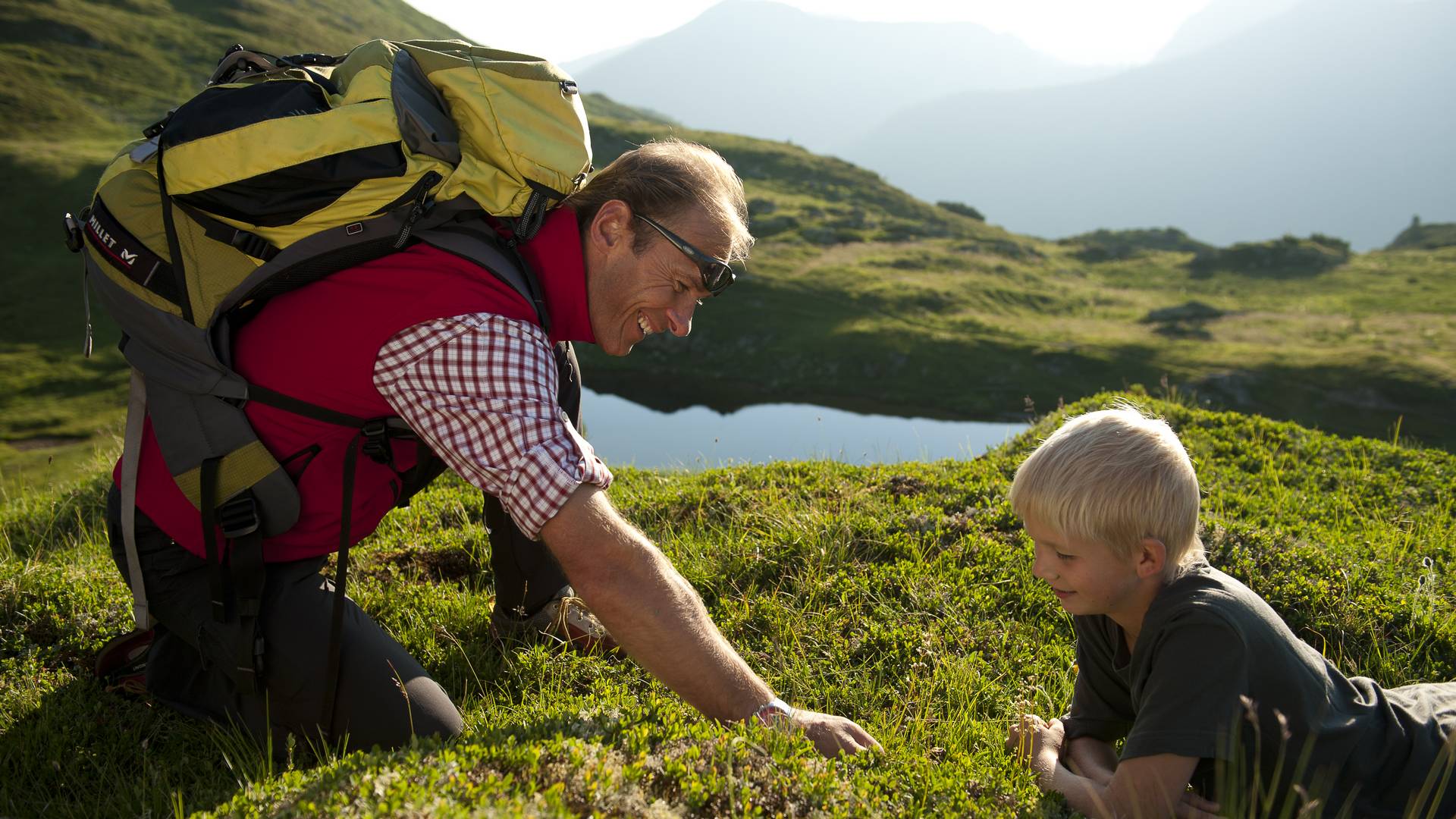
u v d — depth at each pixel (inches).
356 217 96.5
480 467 94.3
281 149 94.3
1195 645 90.9
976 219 3929.6
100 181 107.2
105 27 3385.8
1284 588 162.1
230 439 102.9
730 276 108.7
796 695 136.4
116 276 102.9
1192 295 2701.8
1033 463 99.2
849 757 94.0
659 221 104.7
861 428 1466.5
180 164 96.3
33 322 1811.0
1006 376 1883.6
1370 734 94.6
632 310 110.0
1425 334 2068.2
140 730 124.5
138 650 132.6
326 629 109.0
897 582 165.3
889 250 2925.7
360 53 107.8
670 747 88.8
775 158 3932.1
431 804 73.1
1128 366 1897.1
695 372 1977.1
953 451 927.7
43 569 169.6
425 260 99.5
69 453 1282.0
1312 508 210.8
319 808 76.7
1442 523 207.8
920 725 124.4
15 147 2468.0
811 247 2886.3
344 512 104.4
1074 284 2792.8
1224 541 175.2
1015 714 132.3
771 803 82.4
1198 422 265.3
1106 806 94.7
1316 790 89.8
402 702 108.5
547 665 139.3
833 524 182.2
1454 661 150.3
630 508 211.3
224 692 118.8
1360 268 2994.6
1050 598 161.2
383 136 96.7
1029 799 98.1
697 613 94.3
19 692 131.9
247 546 105.4
